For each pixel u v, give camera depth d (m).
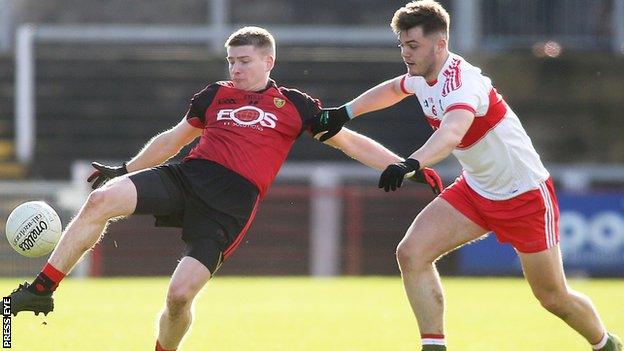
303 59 87.62
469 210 25.78
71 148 82.81
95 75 86.44
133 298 47.97
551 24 87.81
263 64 25.48
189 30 91.25
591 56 85.38
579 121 84.25
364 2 98.44
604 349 26.58
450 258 69.69
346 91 86.00
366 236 73.19
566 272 67.62
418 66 24.83
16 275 67.75
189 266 23.84
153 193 24.14
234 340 32.97
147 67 87.00
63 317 38.69
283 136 25.38
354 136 26.86
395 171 23.00
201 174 24.59
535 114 84.25
